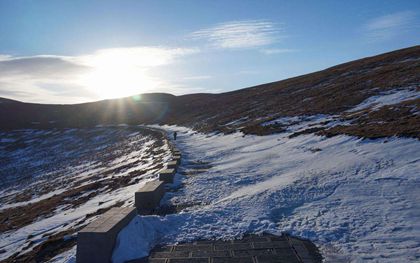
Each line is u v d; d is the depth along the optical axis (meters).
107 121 95.06
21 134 90.94
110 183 21.62
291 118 31.41
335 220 8.73
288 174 13.99
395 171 11.45
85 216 13.66
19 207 26.17
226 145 27.81
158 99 122.56
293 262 6.78
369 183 10.92
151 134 53.19
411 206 8.84
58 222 14.52
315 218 9.02
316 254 7.12
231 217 9.52
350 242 7.53
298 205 10.14
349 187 10.91
